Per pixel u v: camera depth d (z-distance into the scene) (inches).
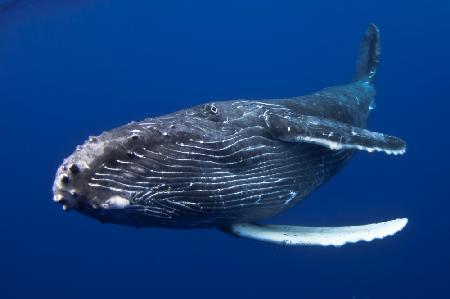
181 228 280.2
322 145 332.5
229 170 285.1
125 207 227.0
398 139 376.8
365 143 349.1
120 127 244.4
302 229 322.3
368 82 627.5
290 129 322.7
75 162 215.8
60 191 212.5
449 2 1604.3
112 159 224.8
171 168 246.7
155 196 239.9
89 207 219.8
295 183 343.6
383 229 318.0
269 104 359.9
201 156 265.7
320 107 443.5
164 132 249.9
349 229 321.4
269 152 319.0
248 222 316.2
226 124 301.7
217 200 274.1
